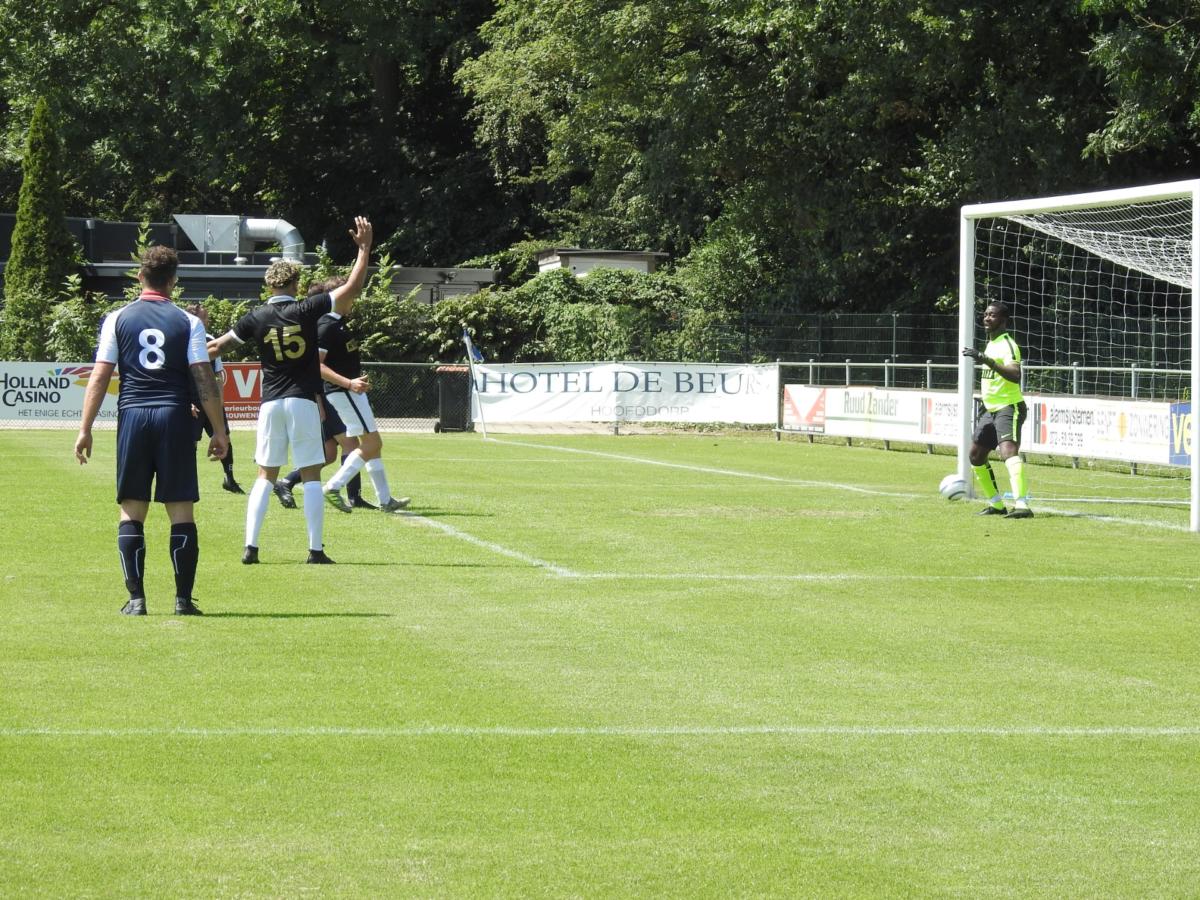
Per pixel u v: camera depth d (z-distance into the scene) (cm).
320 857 658
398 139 8194
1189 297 4712
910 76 4616
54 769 782
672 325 5325
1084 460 3444
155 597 1325
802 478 2862
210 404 1203
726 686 1012
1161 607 1377
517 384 4484
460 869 646
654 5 4944
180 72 7338
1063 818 733
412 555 1639
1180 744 878
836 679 1041
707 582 1480
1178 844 696
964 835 705
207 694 955
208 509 2070
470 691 981
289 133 8038
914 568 1609
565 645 1145
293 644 1120
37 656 1059
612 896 617
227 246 5897
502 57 6469
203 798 740
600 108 5325
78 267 5644
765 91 5128
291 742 845
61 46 7319
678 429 4653
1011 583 1512
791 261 5512
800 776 798
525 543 1767
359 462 2044
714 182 6153
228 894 612
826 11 4566
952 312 5147
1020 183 4650
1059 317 4862
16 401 4353
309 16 7675
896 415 3825
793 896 621
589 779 786
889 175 5209
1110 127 4016
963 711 952
